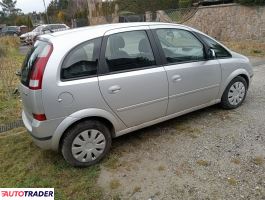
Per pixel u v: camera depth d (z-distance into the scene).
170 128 4.20
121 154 3.59
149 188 2.94
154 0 28.69
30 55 3.36
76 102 3.03
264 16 13.16
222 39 15.90
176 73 3.75
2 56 11.43
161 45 3.70
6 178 3.22
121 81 3.29
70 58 3.01
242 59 4.69
